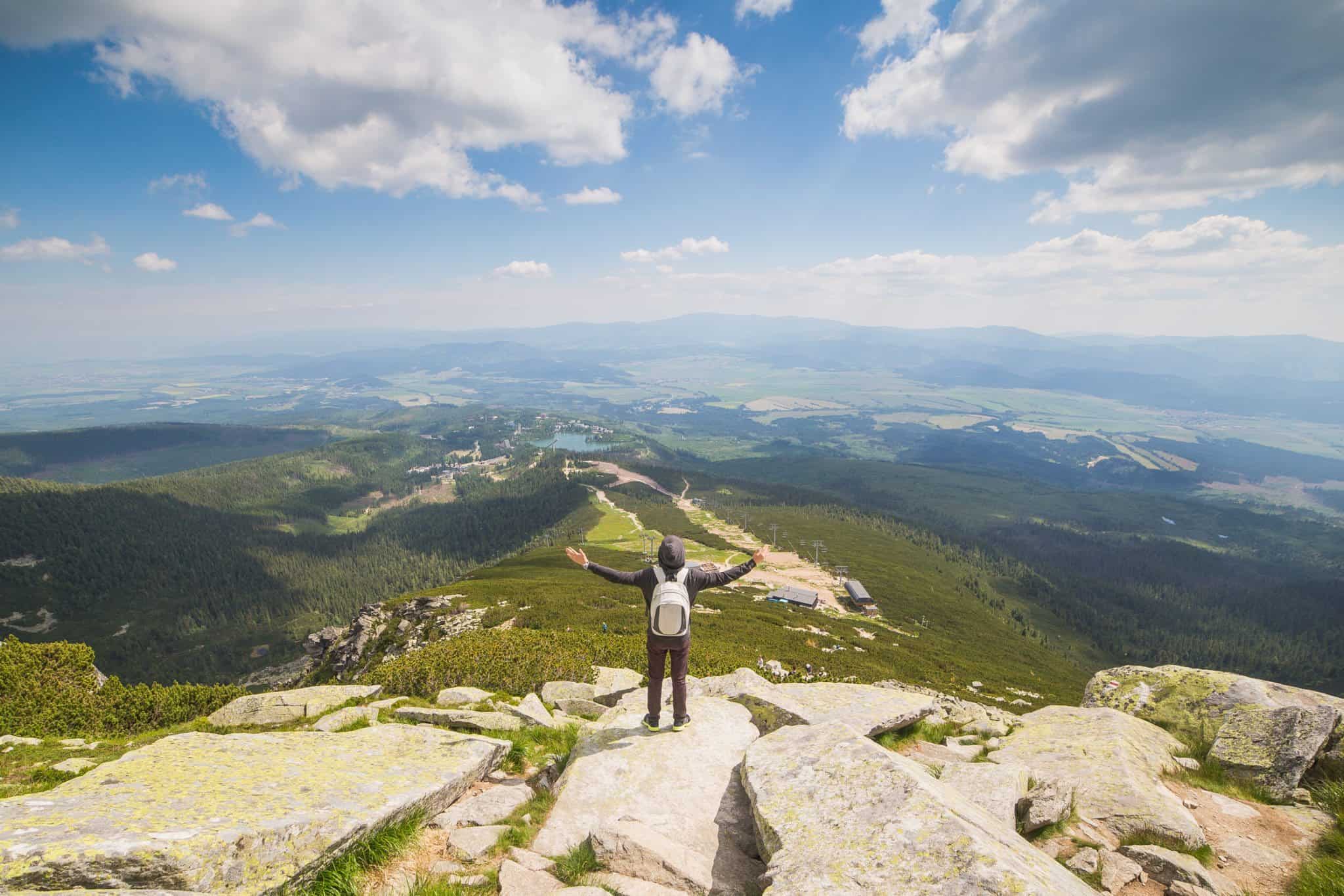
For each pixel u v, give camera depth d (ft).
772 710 34.12
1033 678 334.44
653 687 31.37
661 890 19.81
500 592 335.26
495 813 27.25
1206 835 25.18
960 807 20.86
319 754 30.04
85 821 18.60
